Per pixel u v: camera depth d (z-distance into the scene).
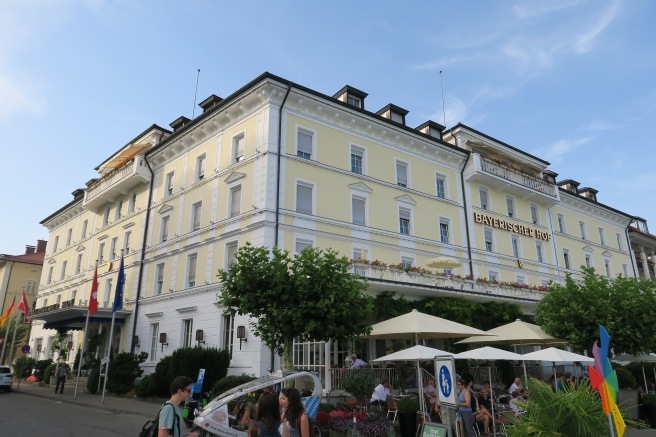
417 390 18.19
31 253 56.62
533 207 34.84
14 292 49.81
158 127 31.52
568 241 36.75
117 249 31.42
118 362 24.59
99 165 36.50
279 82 22.41
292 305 13.44
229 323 21.27
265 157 21.58
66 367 25.89
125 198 32.31
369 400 14.34
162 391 21.14
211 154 25.36
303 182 22.48
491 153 32.75
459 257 28.11
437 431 7.10
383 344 20.98
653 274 48.59
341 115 24.67
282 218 21.19
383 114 29.22
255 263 14.05
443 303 21.97
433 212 27.70
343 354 19.17
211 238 23.38
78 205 38.97
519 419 7.80
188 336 23.41
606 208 41.28
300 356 17.98
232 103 23.84
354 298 14.02
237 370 19.78
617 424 6.53
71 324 30.17
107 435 12.77
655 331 17.94
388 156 26.58
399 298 21.05
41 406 19.75
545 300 19.75
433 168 28.80
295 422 6.00
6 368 27.05
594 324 17.86
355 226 23.70
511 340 19.19
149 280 27.39
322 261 14.12
